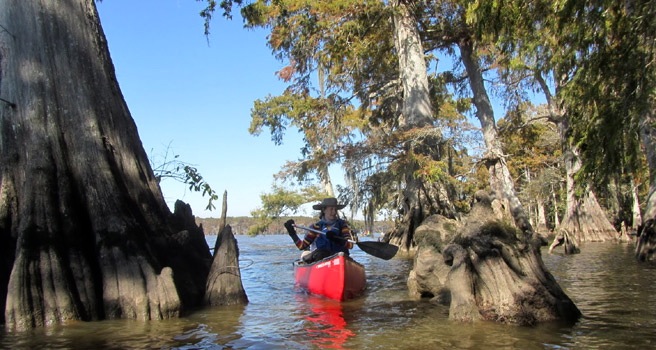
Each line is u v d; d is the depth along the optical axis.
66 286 6.63
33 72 7.51
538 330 5.55
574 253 17.61
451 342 5.18
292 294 9.47
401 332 5.73
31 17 7.72
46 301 6.45
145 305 6.79
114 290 6.93
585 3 6.23
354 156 21.83
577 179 6.00
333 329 6.05
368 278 11.77
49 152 7.22
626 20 5.79
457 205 22.81
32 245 6.60
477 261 6.28
